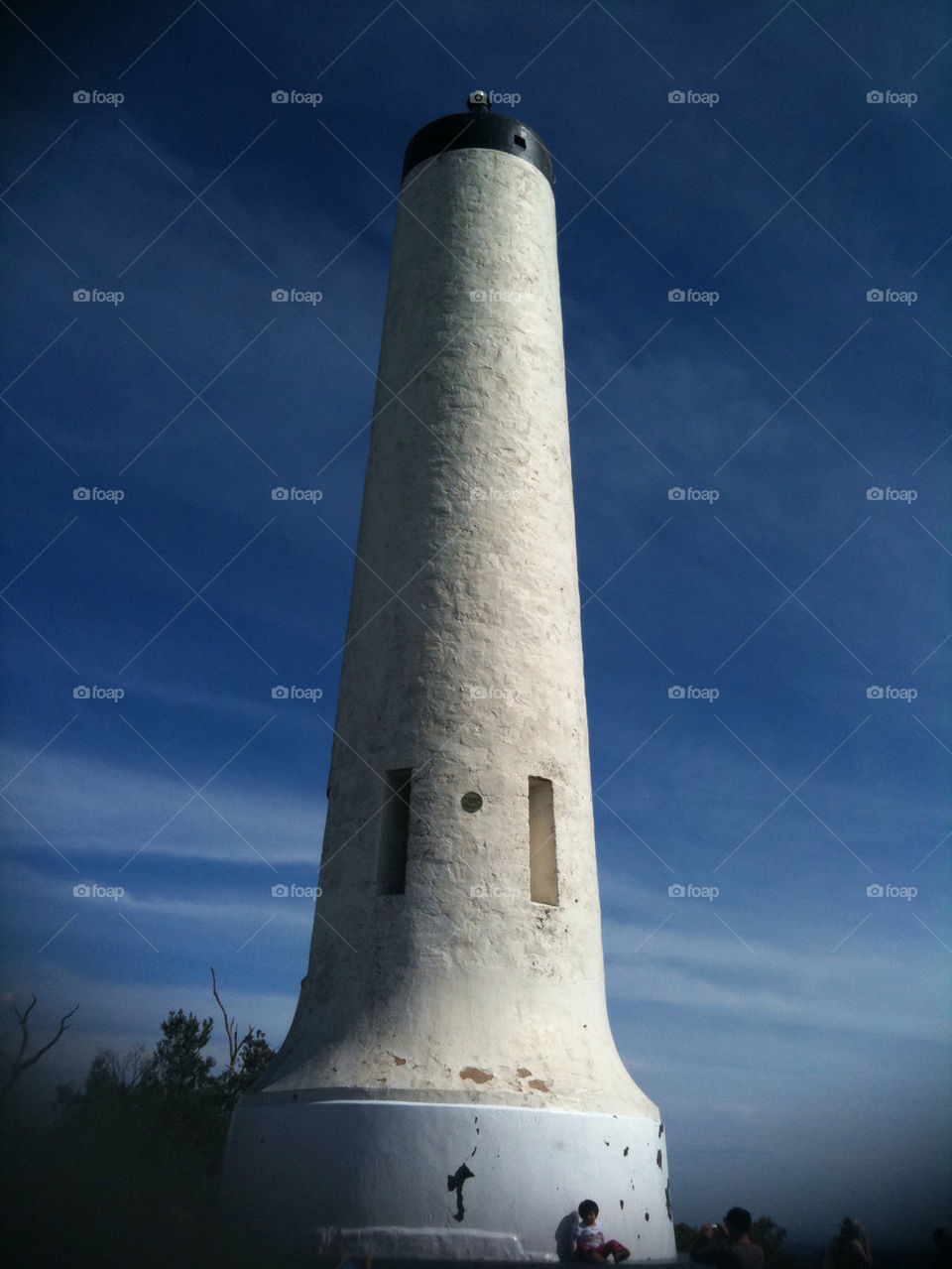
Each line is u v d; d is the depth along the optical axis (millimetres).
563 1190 9969
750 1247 9836
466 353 14117
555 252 16031
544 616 13062
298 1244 9750
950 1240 10672
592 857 12648
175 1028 23969
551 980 11336
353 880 11805
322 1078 10539
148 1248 9773
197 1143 19547
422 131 16188
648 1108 11344
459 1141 9922
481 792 11812
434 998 10852
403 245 15547
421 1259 9469
